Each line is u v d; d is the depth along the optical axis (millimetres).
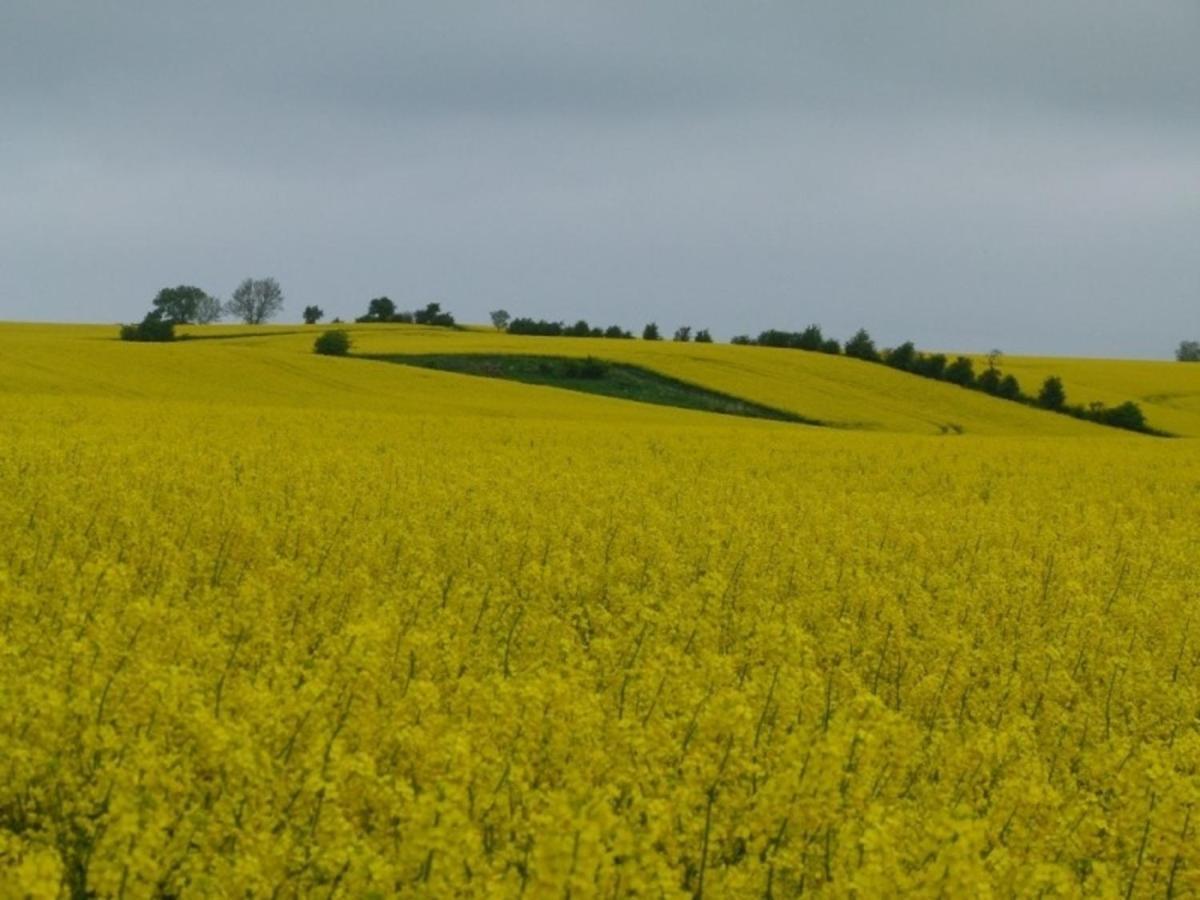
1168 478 34500
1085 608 15203
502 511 18906
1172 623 14438
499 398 61094
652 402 72562
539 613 12914
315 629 11477
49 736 7004
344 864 6000
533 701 7809
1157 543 21859
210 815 6480
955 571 17656
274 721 7504
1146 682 11680
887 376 84438
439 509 19188
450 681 9273
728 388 75438
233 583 13961
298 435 33594
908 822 7066
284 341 99188
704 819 6797
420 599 12539
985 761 8422
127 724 7305
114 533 15602
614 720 8016
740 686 9367
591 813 5734
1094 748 9633
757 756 7629
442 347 85750
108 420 34156
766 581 15383
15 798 6922
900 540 19562
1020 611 15078
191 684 7789
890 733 8023
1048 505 27484
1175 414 81625
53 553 14414
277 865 6062
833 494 26469
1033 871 6410
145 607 9281
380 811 6898
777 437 42750
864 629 13516
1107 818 7852
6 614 10500
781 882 6543
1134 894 7133
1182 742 9062
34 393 49406
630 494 23078
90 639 8883
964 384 86438
